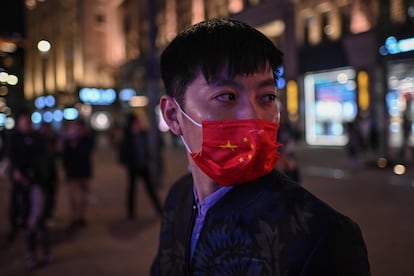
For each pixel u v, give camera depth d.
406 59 14.72
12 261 4.43
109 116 38.03
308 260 0.79
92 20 44.47
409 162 11.40
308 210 0.84
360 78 17.27
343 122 18.55
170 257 1.21
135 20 37.41
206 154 0.93
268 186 0.93
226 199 0.97
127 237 5.20
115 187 9.36
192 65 0.97
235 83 0.93
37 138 4.45
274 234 0.85
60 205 7.45
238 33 0.95
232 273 0.91
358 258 0.83
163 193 8.35
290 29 20.67
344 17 19.11
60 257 4.49
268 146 0.89
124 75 37.91
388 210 6.17
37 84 53.59
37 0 54.72
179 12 29.88
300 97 20.42
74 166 5.76
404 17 15.03
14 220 4.81
